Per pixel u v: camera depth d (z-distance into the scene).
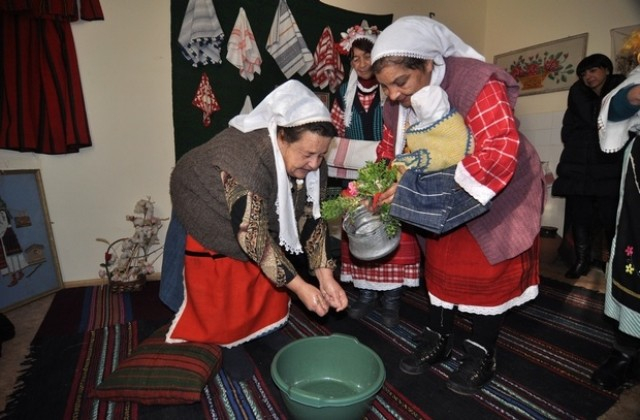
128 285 2.43
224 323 1.46
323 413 1.09
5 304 2.17
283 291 1.61
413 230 1.56
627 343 1.43
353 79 2.05
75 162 2.45
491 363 1.48
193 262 1.46
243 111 2.72
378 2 3.15
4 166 2.23
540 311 2.15
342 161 2.10
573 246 2.84
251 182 1.16
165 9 2.49
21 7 2.09
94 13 2.31
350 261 1.99
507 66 3.59
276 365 1.27
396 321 1.99
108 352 1.73
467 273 1.33
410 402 1.39
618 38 2.83
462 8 3.58
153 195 2.67
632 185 1.28
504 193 1.26
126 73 2.47
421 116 1.23
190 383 1.35
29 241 2.31
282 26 2.69
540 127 3.37
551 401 1.39
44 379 1.53
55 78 2.26
